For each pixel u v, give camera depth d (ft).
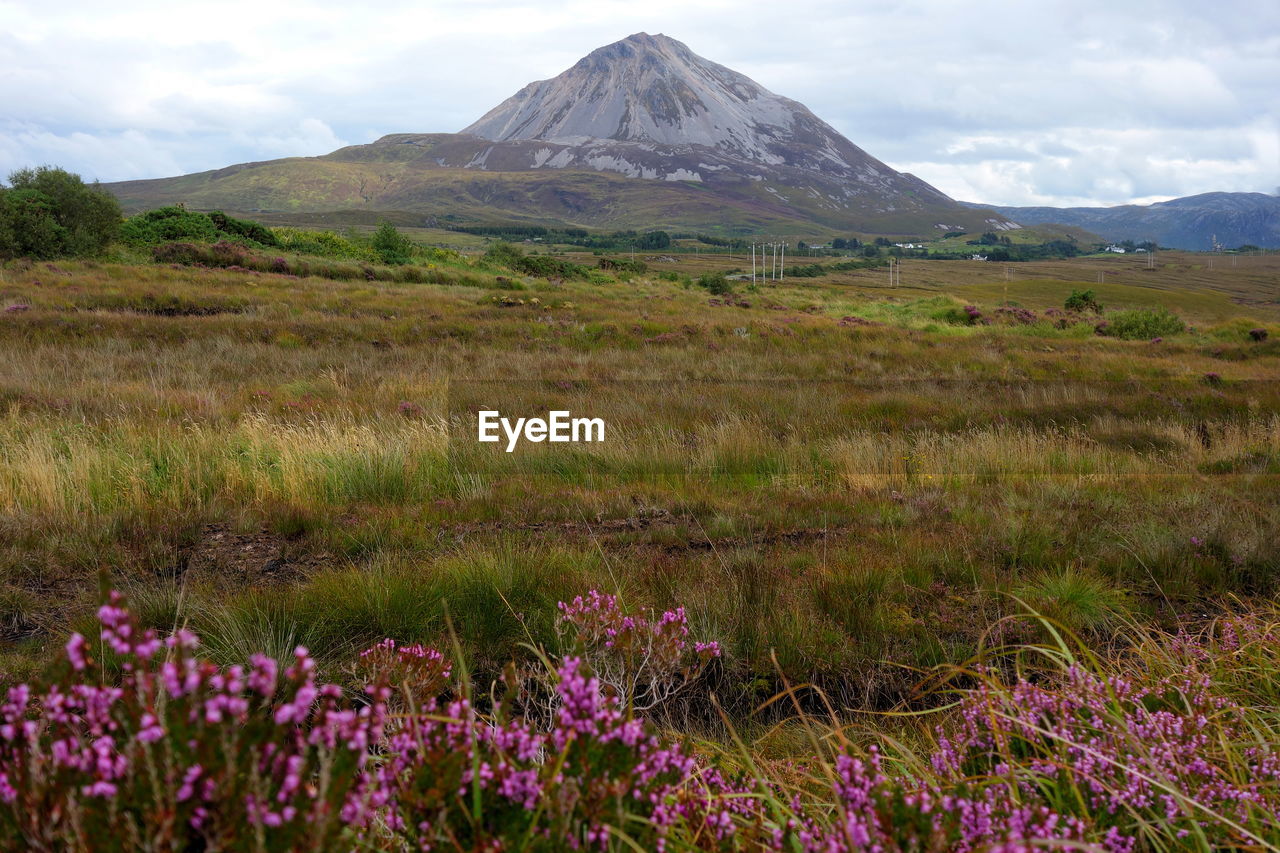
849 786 6.25
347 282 106.63
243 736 4.35
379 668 10.02
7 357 50.24
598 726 5.90
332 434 30.89
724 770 9.62
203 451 28.32
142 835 4.14
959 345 83.76
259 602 15.92
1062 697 9.29
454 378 52.85
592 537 21.52
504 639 15.20
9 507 22.53
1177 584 19.08
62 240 106.01
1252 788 7.61
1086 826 6.72
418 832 5.45
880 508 25.86
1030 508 25.70
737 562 19.66
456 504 25.90
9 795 4.33
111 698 4.50
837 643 15.43
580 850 5.50
